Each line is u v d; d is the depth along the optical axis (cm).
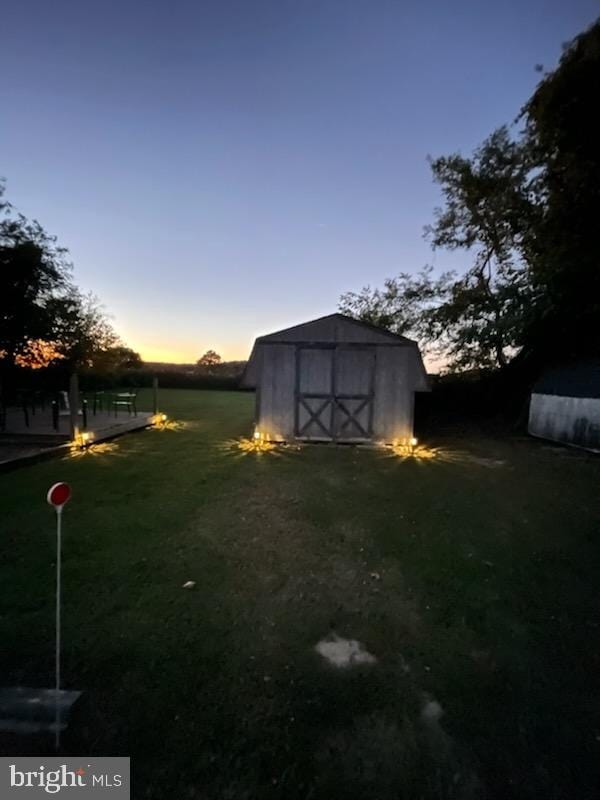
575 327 1333
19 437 986
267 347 1096
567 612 335
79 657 269
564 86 1190
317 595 356
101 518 530
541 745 210
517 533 503
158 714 224
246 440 1138
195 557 424
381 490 681
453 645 290
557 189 1341
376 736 212
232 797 181
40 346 1476
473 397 1723
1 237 1279
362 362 1080
